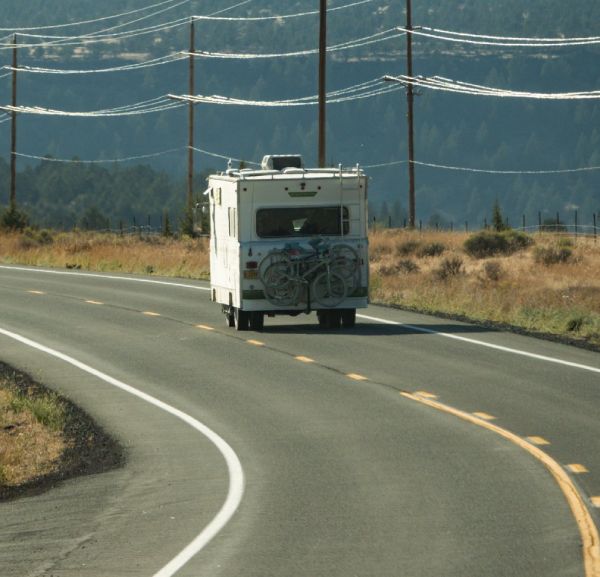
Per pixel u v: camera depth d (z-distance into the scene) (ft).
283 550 107.76
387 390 194.80
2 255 580.71
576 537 109.60
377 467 142.00
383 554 105.70
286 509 123.13
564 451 148.05
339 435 161.79
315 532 113.80
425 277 397.80
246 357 233.55
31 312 319.68
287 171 271.08
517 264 482.69
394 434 161.27
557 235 647.15
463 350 235.81
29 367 231.30
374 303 325.83
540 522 115.14
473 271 442.09
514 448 150.41
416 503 124.16
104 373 221.87
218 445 158.71
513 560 102.99
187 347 249.96
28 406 190.49
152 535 114.42
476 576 98.68
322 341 252.21
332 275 266.57
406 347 240.73
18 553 109.50
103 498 131.85
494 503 123.24
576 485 130.31
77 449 163.32
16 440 171.12
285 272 266.16
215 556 106.52
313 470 141.59
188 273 438.40
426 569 100.94
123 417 181.78
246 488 133.28
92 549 109.91
